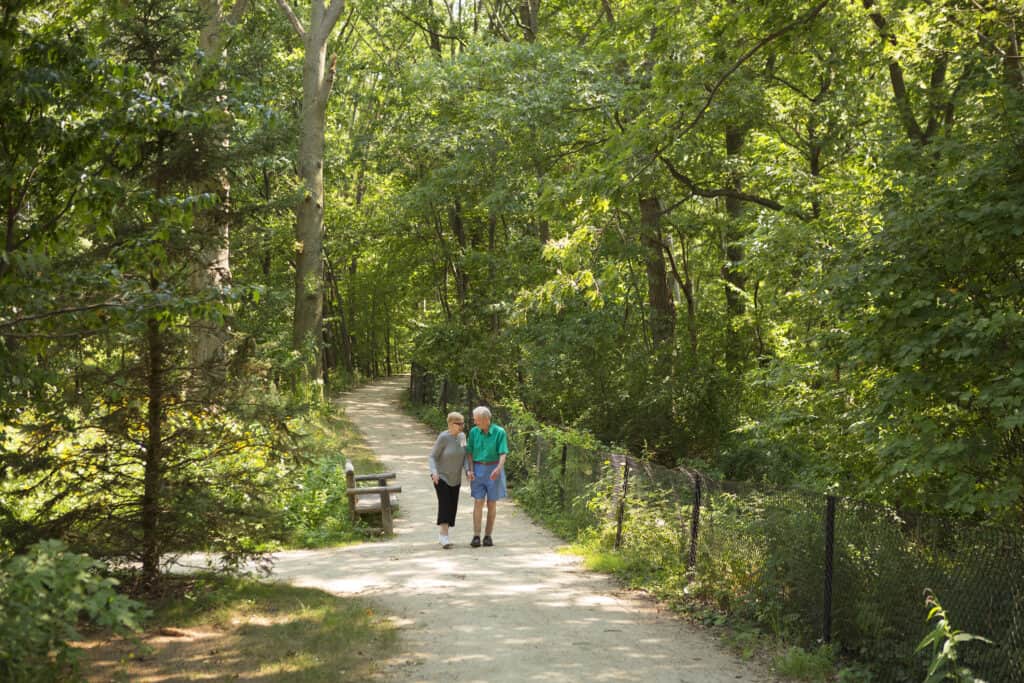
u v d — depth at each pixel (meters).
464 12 38.62
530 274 26.55
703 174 20.75
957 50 12.24
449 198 28.27
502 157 24.92
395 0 36.59
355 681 5.90
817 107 19.77
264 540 8.09
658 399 20.61
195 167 9.67
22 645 4.79
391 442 25.16
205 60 7.32
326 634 6.96
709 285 34.81
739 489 8.57
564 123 21.75
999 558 5.52
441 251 36.84
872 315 8.96
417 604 8.31
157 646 6.53
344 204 41.69
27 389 6.93
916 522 6.26
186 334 7.73
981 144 9.34
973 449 8.16
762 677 6.37
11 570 4.73
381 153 34.50
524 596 8.77
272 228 30.58
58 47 6.66
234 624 7.21
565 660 6.59
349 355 56.91
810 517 7.38
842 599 6.90
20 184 6.96
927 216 8.61
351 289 56.06
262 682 5.78
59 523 7.34
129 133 6.89
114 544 7.46
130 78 6.96
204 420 7.87
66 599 4.82
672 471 10.06
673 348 22.38
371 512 13.12
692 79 13.67
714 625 7.84
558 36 30.27
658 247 25.22
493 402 23.83
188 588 8.00
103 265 6.57
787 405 13.90
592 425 20.86
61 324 6.88
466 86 25.42
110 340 7.13
